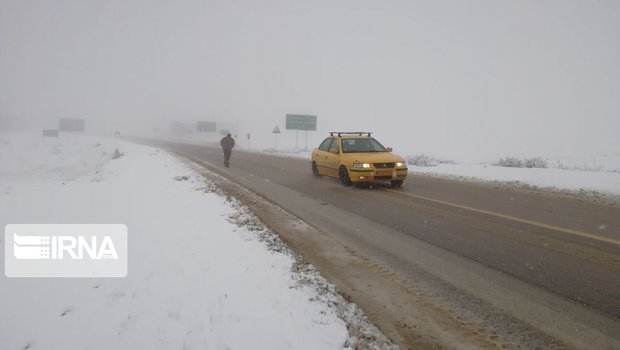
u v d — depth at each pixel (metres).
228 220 7.65
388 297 4.24
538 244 6.07
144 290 4.36
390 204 9.55
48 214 8.36
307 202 9.85
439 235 6.67
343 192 11.48
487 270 4.98
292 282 4.52
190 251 5.62
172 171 17.02
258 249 5.71
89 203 9.65
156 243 6.06
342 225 7.43
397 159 12.38
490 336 3.43
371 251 5.82
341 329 3.49
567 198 10.30
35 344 3.35
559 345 3.26
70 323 3.69
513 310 3.89
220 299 4.05
